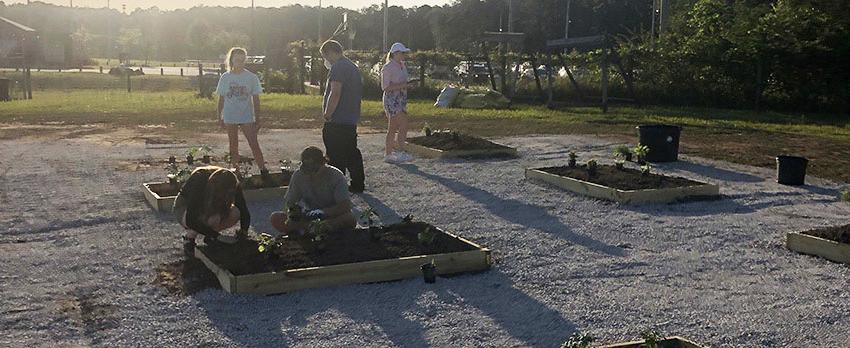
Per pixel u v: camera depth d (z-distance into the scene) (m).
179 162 12.59
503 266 7.04
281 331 5.38
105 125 18.62
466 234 8.23
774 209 9.77
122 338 5.24
